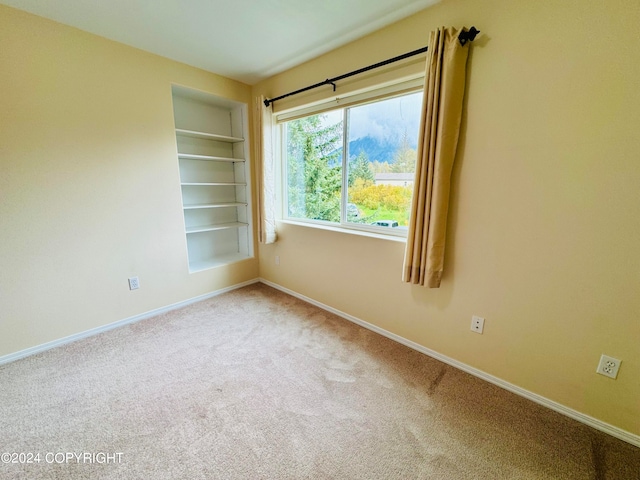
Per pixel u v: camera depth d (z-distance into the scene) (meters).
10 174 1.78
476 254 1.67
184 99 2.89
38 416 1.44
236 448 1.27
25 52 1.75
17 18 1.71
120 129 2.20
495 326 1.66
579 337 1.40
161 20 1.83
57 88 1.89
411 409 1.51
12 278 1.85
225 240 3.54
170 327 2.37
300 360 1.92
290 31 1.96
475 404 1.55
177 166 2.58
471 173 1.61
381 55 1.95
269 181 2.94
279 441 1.31
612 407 1.36
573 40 1.24
